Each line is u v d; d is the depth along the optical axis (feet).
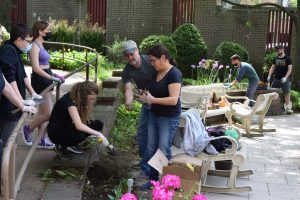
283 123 34.53
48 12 58.90
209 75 43.83
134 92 18.22
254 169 22.57
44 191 15.55
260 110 29.99
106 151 19.89
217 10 54.60
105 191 17.26
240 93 37.19
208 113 29.35
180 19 56.08
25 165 13.24
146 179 18.92
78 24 55.77
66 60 45.91
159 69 17.19
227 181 20.21
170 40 48.78
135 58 18.37
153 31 56.70
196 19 55.31
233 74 46.70
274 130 31.40
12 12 59.31
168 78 17.11
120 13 56.85
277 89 38.40
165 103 16.98
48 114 18.71
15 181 12.30
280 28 53.26
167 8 56.13
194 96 30.48
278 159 24.62
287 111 38.58
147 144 18.97
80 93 16.94
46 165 17.46
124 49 18.31
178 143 19.30
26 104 13.50
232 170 18.71
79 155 18.30
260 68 53.93
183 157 17.94
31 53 18.45
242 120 30.68
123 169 19.52
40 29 18.58
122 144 23.94
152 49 17.03
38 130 19.25
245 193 19.07
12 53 14.73
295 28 50.72
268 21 53.36
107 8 56.95
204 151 18.78
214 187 18.90
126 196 11.85
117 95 30.66
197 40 50.34
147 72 18.61
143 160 19.03
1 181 9.75
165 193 12.09
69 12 58.59
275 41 53.62
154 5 56.24
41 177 16.51
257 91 37.29
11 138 10.51
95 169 18.57
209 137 18.71
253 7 52.26
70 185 16.20
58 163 17.53
